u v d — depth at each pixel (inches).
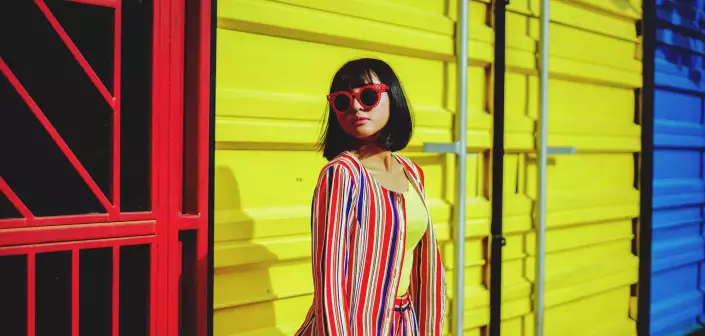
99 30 71.4
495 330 117.6
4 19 68.1
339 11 94.4
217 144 82.4
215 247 81.7
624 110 148.6
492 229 117.2
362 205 65.3
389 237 67.0
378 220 66.4
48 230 63.7
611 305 147.3
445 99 111.2
